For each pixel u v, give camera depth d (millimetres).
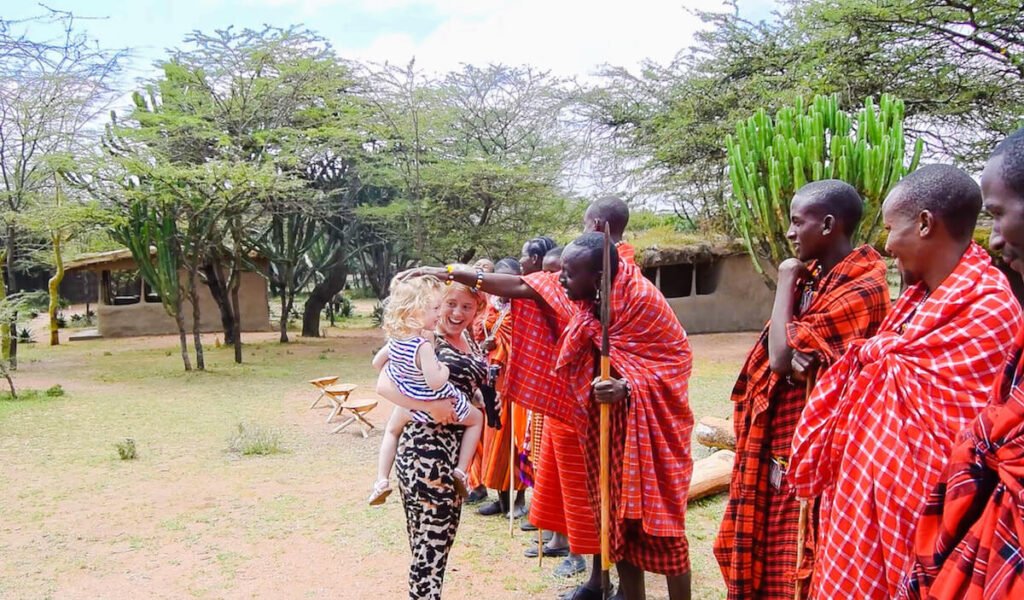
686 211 21703
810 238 2598
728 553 2955
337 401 9164
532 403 3436
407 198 20266
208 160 15758
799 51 16047
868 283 2475
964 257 1931
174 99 16234
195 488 6324
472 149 21906
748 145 8914
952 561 1550
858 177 7508
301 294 39000
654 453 3121
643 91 19906
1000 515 1446
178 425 9250
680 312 20000
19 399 11312
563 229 21500
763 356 2795
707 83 17656
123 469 7016
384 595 4062
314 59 17172
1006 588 1398
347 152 19438
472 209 20844
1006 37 13008
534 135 22219
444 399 3148
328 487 6336
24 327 24188
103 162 13641
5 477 6715
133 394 11820
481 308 3486
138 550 4812
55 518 5508
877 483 1949
